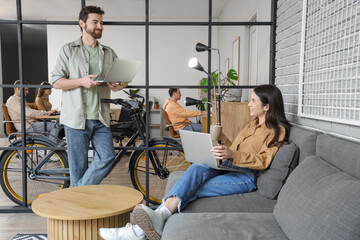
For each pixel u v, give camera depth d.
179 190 1.70
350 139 1.55
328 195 1.15
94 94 2.37
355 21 1.48
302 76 2.09
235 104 2.79
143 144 2.77
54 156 2.89
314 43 1.93
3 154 2.77
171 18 7.54
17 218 2.59
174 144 2.77
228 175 1.94
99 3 6.38
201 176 1.82
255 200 1.77
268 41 3.04
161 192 3.17
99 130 2.45
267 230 1.37
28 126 3.96
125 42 7.59
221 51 7.03
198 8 6.77
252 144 1.96
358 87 1.47
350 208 1.02
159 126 7.14
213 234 1.32
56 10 6.84
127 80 2.30
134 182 2.84
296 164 1.78
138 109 2.73
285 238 1.29
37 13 7.04
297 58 2.21
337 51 1.67
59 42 7.44
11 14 7.16
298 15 2.17
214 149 1.78
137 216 1.53
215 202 1.76
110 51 2.46
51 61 7.44
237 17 5.14
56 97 7.48
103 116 2.42
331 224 1.05
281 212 1.39
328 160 1.46
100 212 1.57
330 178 1.26
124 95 7.43
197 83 7.68
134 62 2.21
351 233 0.99
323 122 1.85
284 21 2.47
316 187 1.27
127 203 1.71
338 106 1.66
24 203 2.69
